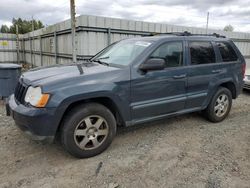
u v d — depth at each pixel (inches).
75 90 115.3
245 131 167.6
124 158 126.3
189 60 159.0
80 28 360.8
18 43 744.3
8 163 119.9
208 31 536.1
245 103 253.8
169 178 108.7
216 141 149.6
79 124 120.9
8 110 137.0
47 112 110.3
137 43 154.6
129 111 135.0
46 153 131.2
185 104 160.4
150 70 138.3
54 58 503.8
